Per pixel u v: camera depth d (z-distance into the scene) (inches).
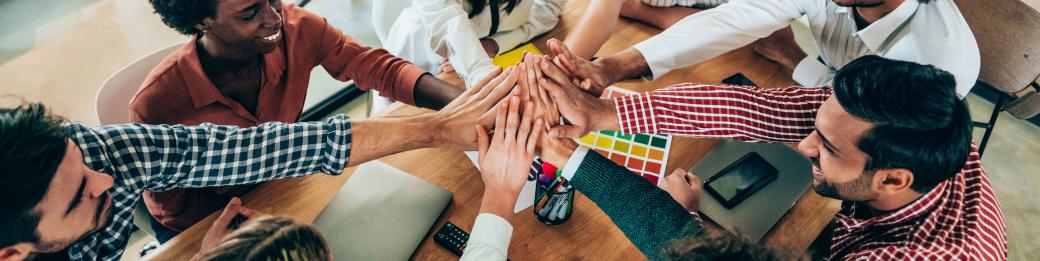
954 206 40.3
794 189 50.1
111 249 44.6
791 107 51.4
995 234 41.0
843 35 59.5
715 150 52.9
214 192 55.8
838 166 39.7
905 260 39.0
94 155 40.6
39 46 112.4
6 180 31.1
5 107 33.4
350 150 46.8
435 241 46.6
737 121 51.6
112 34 114.8
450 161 52.3
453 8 66.7
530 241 46.8
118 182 42.1
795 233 48.0
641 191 43.4
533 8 70.3
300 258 29.9
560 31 71.0
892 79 35.2
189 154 43.7
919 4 50.8
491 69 61.9
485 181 46.7
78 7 120.6
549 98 51.3
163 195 50.8
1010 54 61.0
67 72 108.1
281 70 58.6
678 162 52.6
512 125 47.3
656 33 68.3
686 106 51.3
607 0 63.4
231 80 54.8
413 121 49.7
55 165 33.3
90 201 37.2
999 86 64.1
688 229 41.2
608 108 51.9
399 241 45.6
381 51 63.5
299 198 49.2
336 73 64.1
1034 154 99.3
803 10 60.2
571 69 54.5
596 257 46.2
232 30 49.0
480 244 42.1
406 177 49.8
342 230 46.1
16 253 34.3
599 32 63.2
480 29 68.6
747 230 47.5
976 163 43.5
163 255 44.4
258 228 30.3
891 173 37.4
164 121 52.7
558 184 45.8
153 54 59.5
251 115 57.8
